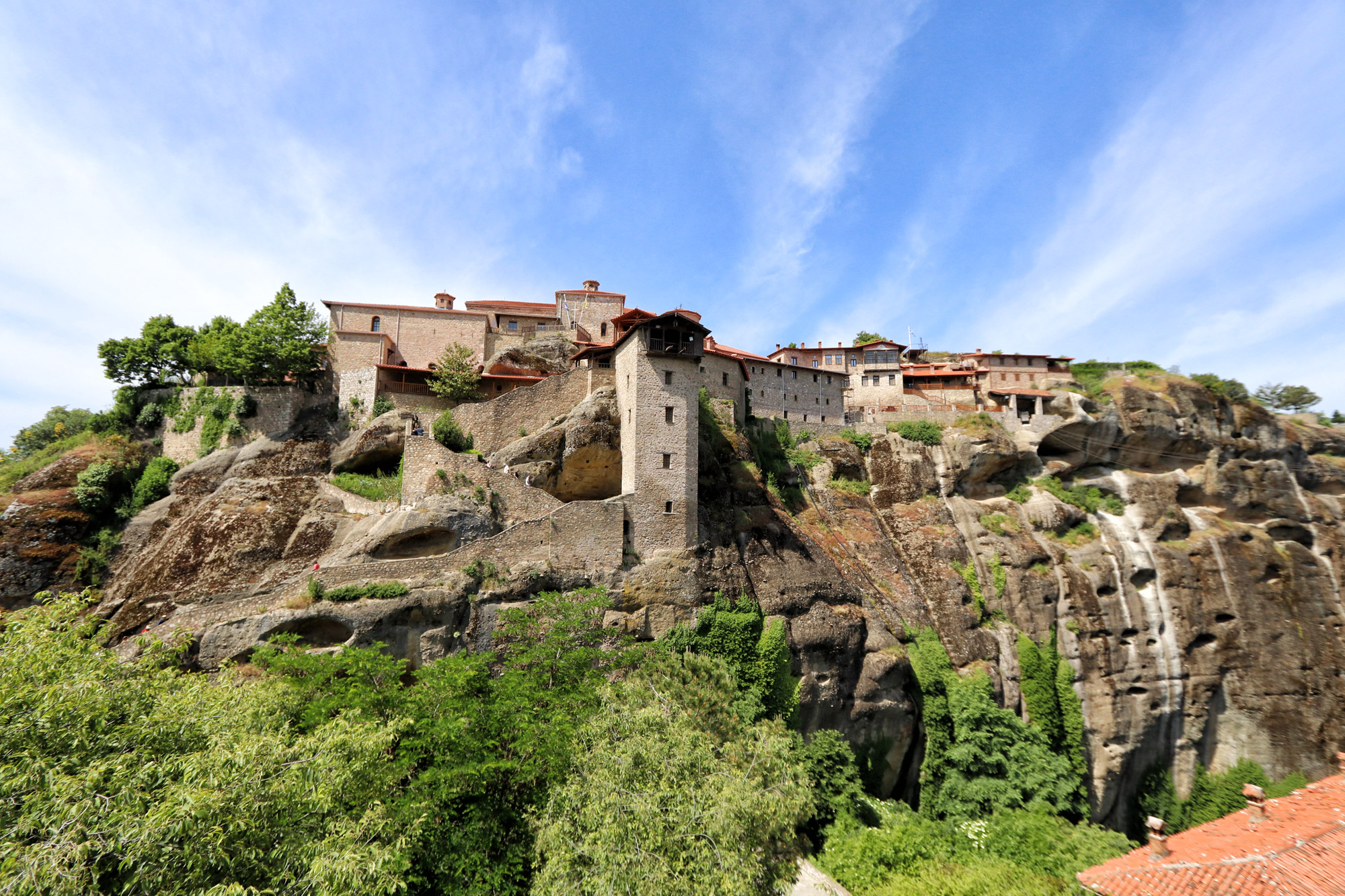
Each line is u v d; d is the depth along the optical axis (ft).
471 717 80.38
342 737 60.75
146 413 171.42
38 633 57.88
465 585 114.73
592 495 157.07
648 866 59.67
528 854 74.38
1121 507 217.56
